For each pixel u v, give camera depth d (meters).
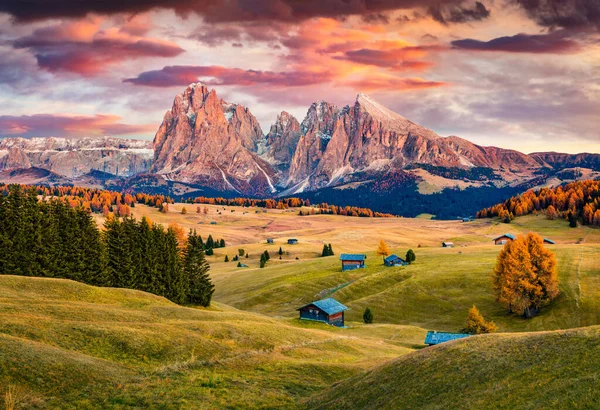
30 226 74.81
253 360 43.41
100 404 29.41
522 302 95.00
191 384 34.53
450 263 136.50
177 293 89.00
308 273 143.88
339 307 94.56
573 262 120.31
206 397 32.38
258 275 149.62
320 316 93.00
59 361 32.78
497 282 102.00
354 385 33.62
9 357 30.80
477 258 141.12
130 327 44.25
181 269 92.38
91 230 82.75
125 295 64.56
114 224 86.62
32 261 73.75
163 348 41.47
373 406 28.98
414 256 146.38
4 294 50.16
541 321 91.19
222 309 94.94
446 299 110.12
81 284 62.53
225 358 42.53
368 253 184.88
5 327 37.00
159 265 87.62
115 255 84.81
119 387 32.06
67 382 30.84
